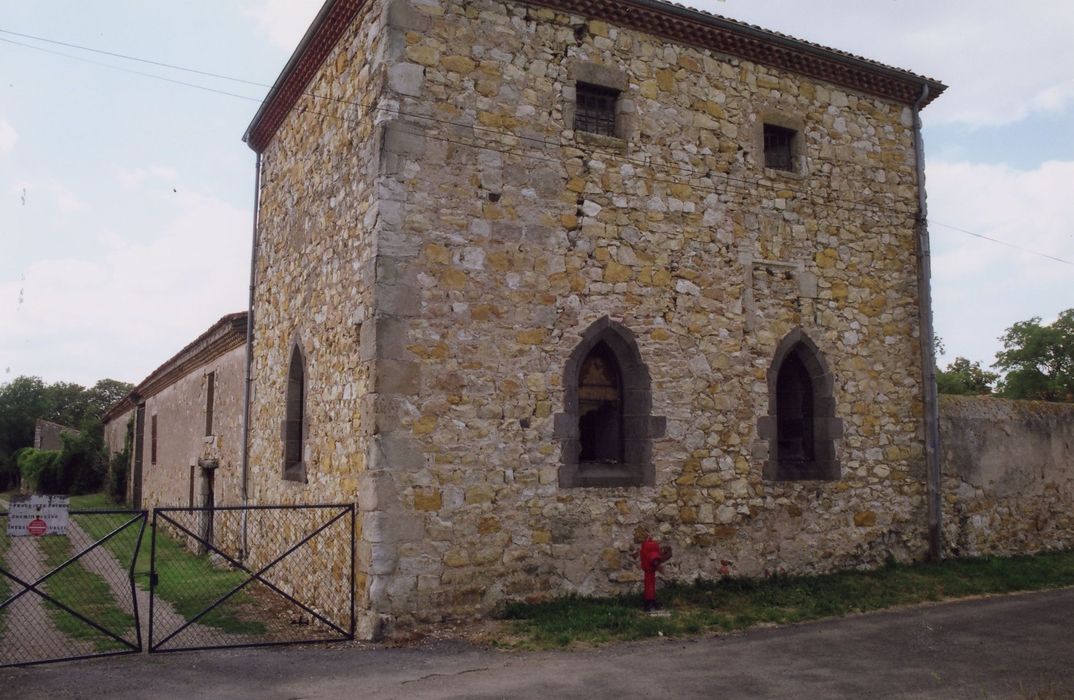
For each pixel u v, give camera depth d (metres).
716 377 10.33
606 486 9.48
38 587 11.76
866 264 11.72
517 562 8.88
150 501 23.39
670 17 10.29
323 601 9.52
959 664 7.23
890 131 12.23
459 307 8.88
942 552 11.95
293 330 11.74
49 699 6.06
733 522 10.24
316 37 10.84
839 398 11.27
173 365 19.72
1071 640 8.11
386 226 8.61
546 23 9.71
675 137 10.38
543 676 6.76
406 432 8.46
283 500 11.52
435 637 8.08
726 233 10.62
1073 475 13.83
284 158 12.88
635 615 8.70
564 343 9.40
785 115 11.27
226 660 7.36
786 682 6.64
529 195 9.38
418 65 8.94
